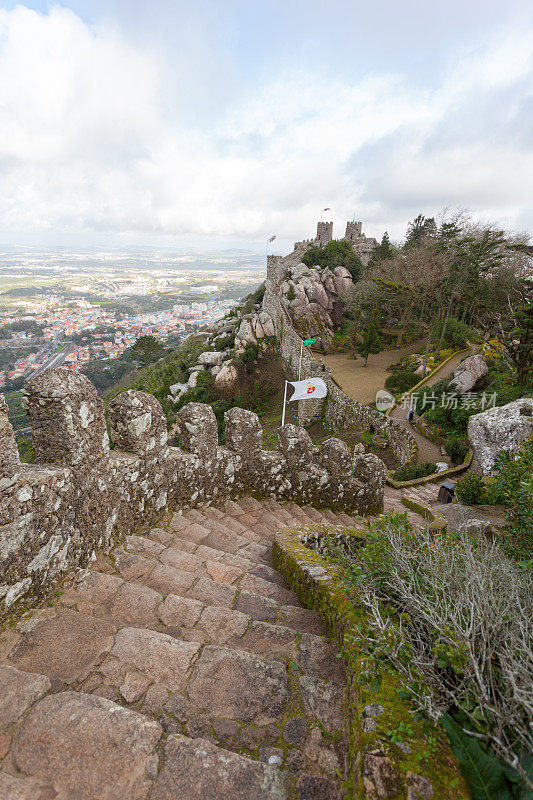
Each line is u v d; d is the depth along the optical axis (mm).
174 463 4945
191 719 2105
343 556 3822
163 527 4703
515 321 22859
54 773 1730
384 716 1807
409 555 2818
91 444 3516
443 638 2068
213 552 4262
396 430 23672
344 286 51656
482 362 24156
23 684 2119
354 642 2281
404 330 40469
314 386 26031
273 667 2441
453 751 1646
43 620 2695
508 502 5230
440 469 17547
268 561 4414
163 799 1643
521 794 1471
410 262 38812
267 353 46469
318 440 29359
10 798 1612
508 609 2178
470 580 2365
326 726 2094
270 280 54656
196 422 5270
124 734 1872
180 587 3381
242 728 2070
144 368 60719
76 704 2008
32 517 2822
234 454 6016
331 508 7395
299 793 1698
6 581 2621
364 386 31203
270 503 6496
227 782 1711
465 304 36969
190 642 2596
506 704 1757
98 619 2748
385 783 1523
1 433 2572
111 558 3699
